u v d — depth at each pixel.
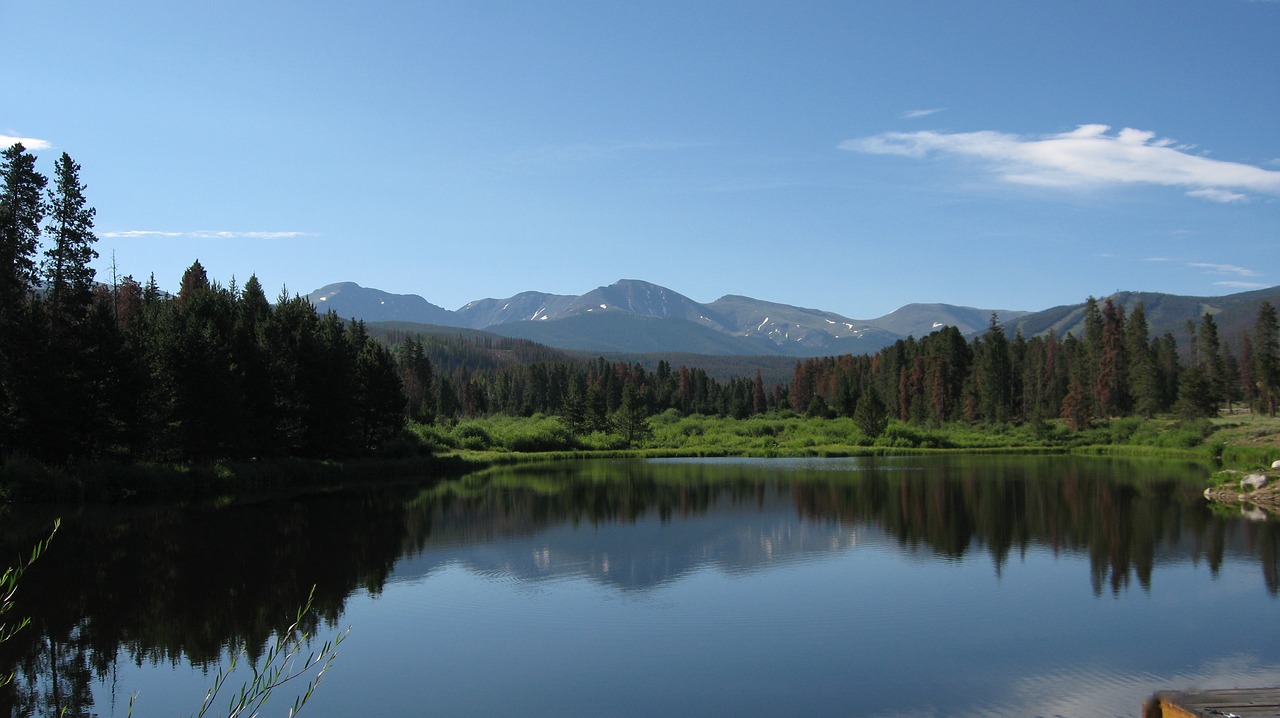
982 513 52.19
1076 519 49.28
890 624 26.58
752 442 141.88
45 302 58.28
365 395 85.75
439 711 19.55
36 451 52.28
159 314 71.62
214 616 27.16
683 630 25.89
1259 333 137.38
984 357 165.88
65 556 36.03
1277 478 59.25
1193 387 124.69
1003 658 23.17
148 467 55.41
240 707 11.06
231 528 44.12
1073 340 178.50
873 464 100.00
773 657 23.31
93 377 53.94
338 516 49.69
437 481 74.56
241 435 65.06
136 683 21.17
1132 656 23.36
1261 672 21.98
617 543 41.00
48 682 21.25
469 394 199.00
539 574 33.72
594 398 143.50
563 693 20.69
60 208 59.28
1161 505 55.62
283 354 73.19
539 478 79.31
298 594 30.12
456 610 28.09
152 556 36.47
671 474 84.12
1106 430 136.75
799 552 38.72
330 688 20.98
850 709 19.62
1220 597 29.97
